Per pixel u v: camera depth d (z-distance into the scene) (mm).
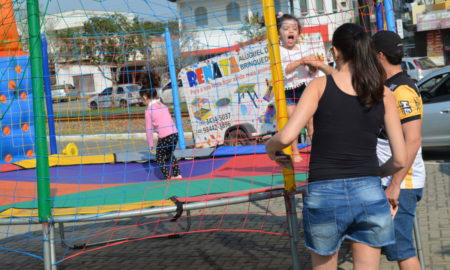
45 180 3771
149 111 6230
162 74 9430
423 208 6680
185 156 7312
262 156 6766
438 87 9875
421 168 3611
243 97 10086
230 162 6566
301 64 5301
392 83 3502
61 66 7520
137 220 7422
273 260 5277
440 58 34312
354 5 6234
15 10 4348
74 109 7984
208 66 10516
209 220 7059
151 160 7273
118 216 3895
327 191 2840
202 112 10703
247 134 10047
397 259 3602
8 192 5629
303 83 5543
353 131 2848
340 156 2840
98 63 7395
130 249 6098
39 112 3697
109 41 7844
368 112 2867
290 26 5496
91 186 5727
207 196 4172
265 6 3787
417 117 3340
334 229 2846
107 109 8539
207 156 7160
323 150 2879
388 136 2951
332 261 2916
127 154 7605
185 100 11055
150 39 8688
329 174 2844
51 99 7645
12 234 6625
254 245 5828
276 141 2869
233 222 6852
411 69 20156
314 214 2881
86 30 8688
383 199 2848
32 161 7125
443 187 7691
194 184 5258
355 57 2881
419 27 34062
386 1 5004
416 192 3586
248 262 5277
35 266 5715
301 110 2846
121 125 15383
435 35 34406
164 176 6070
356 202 2807
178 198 4148
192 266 5301
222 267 5188
